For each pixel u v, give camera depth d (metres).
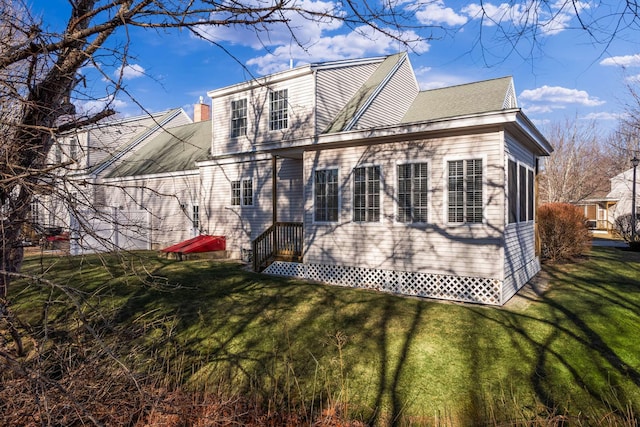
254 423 4.61
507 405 4.57
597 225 35.34
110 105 3.55
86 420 3.60
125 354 4.75
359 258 9.91
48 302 3.98
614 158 37.12
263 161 14.76
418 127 8.62
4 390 3.28
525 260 10.34
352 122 12.75
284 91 14.03
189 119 24.91
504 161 7.99
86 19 3.88
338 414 4.65
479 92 14.40
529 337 6.22
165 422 3.84
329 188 10.55
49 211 3.54
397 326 6.88
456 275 8.46
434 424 4.39
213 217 16.45
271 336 6.80
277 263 11.65
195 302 8.63
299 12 3.44
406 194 9.20
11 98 3.50
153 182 19.08
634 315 7.11
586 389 4.78
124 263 3.53
